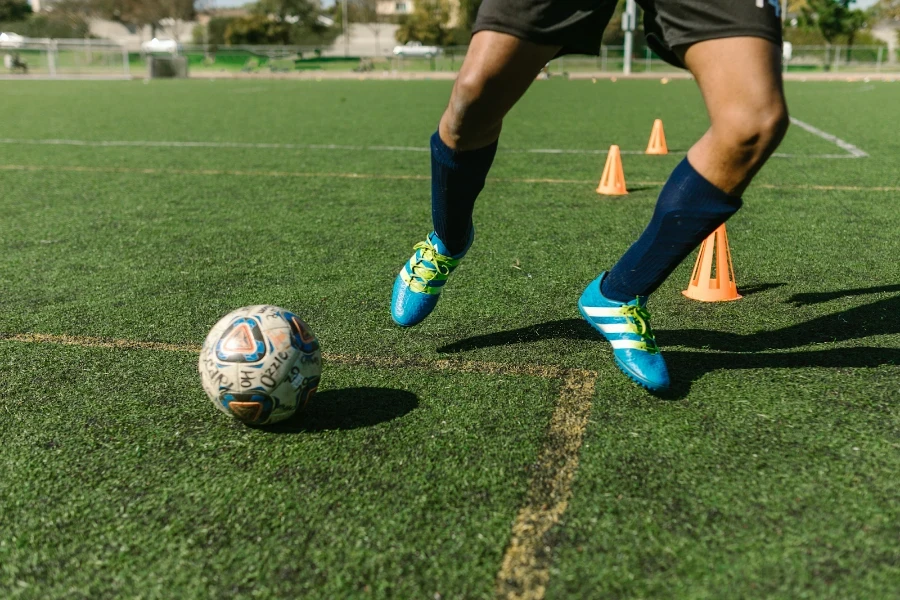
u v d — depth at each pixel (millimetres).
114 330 2777
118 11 55531
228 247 4035
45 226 4578
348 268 3602
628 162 7145
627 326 2113
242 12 65875
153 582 1404
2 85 23469
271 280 3414
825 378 2215
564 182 6012
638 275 2061
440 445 1862
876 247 3832
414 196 5488
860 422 1929
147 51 39125
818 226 4316
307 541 1505
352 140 9109
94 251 3977
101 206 5199
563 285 3271
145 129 10500
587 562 1416
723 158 1779
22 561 1472
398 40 50719
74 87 22391
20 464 1823
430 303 2488
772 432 1887
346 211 4969
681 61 1842
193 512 1611
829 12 39375
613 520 1539
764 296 3096
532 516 1562
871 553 1422
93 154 7938
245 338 1855
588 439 1871
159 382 2297
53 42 36562
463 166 2137
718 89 1706
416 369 2361
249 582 1394
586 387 2188
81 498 1675
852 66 35375
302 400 1932
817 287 3193
